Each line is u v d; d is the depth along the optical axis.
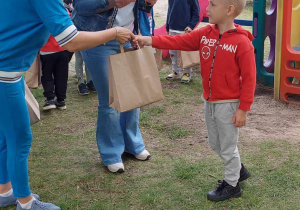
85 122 4.97
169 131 4.58
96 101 5.71
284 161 3.78
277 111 5.12
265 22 5.91
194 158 3.91
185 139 4.37
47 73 5.24
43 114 5.25
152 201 3.22
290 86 5.25
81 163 3.92
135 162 3.88
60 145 4.34
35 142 4.42
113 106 3.18
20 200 2.99
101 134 3.72
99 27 3.31
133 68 3.11
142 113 5.07
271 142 4.18
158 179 3.56
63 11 2.52
